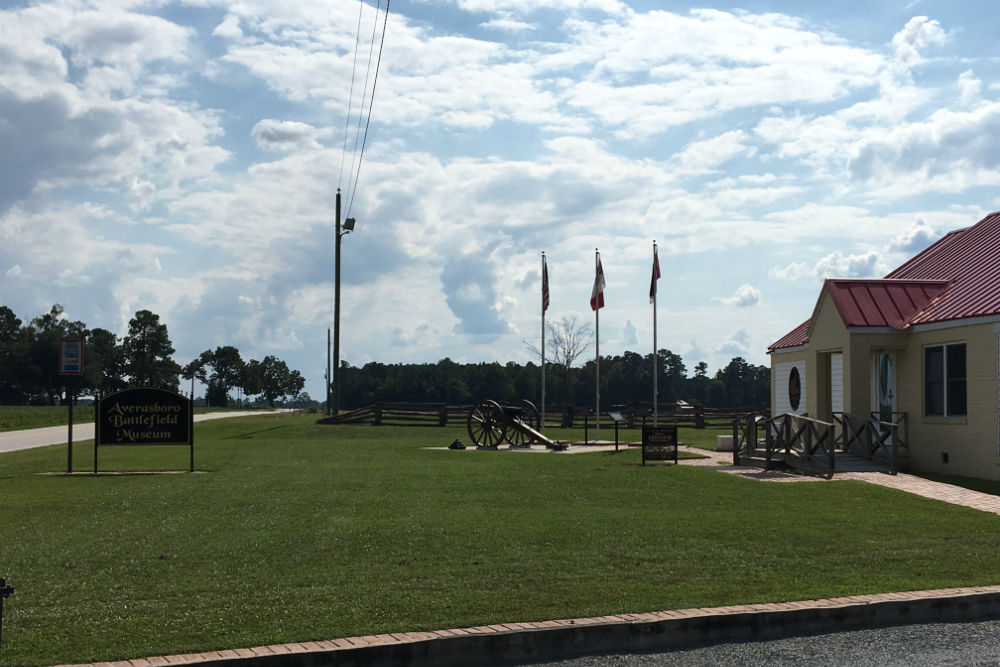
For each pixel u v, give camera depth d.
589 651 7.20
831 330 23.11
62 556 10.44
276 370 196.00
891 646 7.35
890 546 11.26
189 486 17.50
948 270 24.09
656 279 30.33
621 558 10.29
